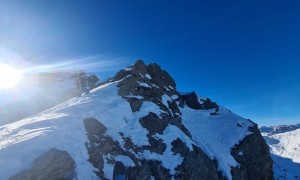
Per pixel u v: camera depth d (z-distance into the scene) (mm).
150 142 33219
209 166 35969
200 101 63812
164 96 53000
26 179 18000
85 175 21781
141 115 37750
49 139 22094
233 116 56531
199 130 50969
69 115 28797
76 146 23922
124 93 42375
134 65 51875
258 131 53031
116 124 33094
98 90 42656
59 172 19922
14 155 19266
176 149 34281
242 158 46312
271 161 51344
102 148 26719
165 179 30094
